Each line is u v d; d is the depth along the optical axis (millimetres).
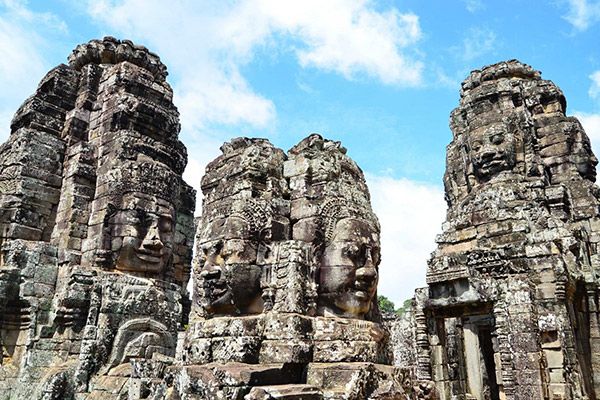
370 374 5496
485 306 12336
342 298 6254
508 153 15555
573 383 11492
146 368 7301
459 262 13891
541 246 12812
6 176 11344
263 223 6301
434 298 12836
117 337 9766
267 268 6184
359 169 7480
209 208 6879
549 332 11922
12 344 9945
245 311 6129
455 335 14641
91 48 13375
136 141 11617
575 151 16969
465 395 14016
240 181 6520
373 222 6891
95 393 8945
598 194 16312
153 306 10414
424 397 7523
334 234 6457
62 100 12711
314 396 5059
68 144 12109
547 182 16188
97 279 10055
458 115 18609
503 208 14438
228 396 4824
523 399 11195
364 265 6398
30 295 9977
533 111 17703
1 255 10539
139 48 13492
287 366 5402
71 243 10820
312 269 6191
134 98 12148
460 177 17984
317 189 6664
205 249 6461
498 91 16641
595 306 13727
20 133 11719
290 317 5703
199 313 6566
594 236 15422
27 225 11055
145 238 10992
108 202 10828
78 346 9789
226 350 5684
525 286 11922
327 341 5820
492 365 16875
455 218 15758
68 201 11164
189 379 5230
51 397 8867
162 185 11555
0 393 9359
